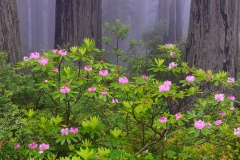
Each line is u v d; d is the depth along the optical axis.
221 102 2.49
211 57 4.89
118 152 2.06
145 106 2.25
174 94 2.37
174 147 2.79
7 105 2.32
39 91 2.97
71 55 2.53
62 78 2.48
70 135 2.26
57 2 6.55
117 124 2.87
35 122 2.39
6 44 4.71
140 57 6.16
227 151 2.82
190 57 5.09
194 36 5.01
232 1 4.84
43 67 2.38
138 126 2.94
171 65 2.65
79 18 6.50
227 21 4.85
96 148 2.44
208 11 4.86
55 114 2.94
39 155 2.17
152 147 2.78
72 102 2.85
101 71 2.43
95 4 6.77
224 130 2.64
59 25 6.55
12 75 3.31
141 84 2.41
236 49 4.99
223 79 2.58
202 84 4.11
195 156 2.68
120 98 3.11
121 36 6.32
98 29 7.51
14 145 2.20
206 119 2.68
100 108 2.87
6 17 4.71
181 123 2.29
